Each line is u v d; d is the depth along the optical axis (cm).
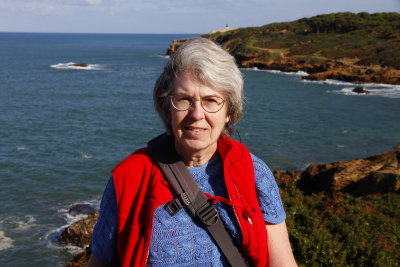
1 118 3209
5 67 7612
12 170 1959
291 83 5462
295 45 7975
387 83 5256
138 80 5991
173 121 144
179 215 140
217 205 145
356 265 662
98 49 14688
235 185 146
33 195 1653
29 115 3369
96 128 2930
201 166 150
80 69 7481
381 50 6500
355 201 1008
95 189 1734
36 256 1169
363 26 8188
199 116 140
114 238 142
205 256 140
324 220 800
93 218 1236
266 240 148
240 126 2936
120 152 2339
